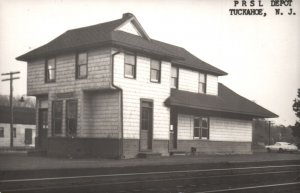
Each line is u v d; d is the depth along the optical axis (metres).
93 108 22.48
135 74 22.08
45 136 25.06
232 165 19.95
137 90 22.14
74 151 22.20
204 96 28.28
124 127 21.30
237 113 29.31
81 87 22.22
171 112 25.53
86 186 12.27
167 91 24.08
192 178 15.14
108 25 23.30
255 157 25.27
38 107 25.44
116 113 21.34
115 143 21.20
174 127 25.59
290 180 17.27
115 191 12.23
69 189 11.83
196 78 28.27
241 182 15.69
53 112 23.81
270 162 22.36
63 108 23.16
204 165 18.64
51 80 24.23
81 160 19.20
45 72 24.53
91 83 21.73
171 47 29.52
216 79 30.19
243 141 31.67
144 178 14.91
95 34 22.48
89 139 22.36
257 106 32.56
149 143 22.89
